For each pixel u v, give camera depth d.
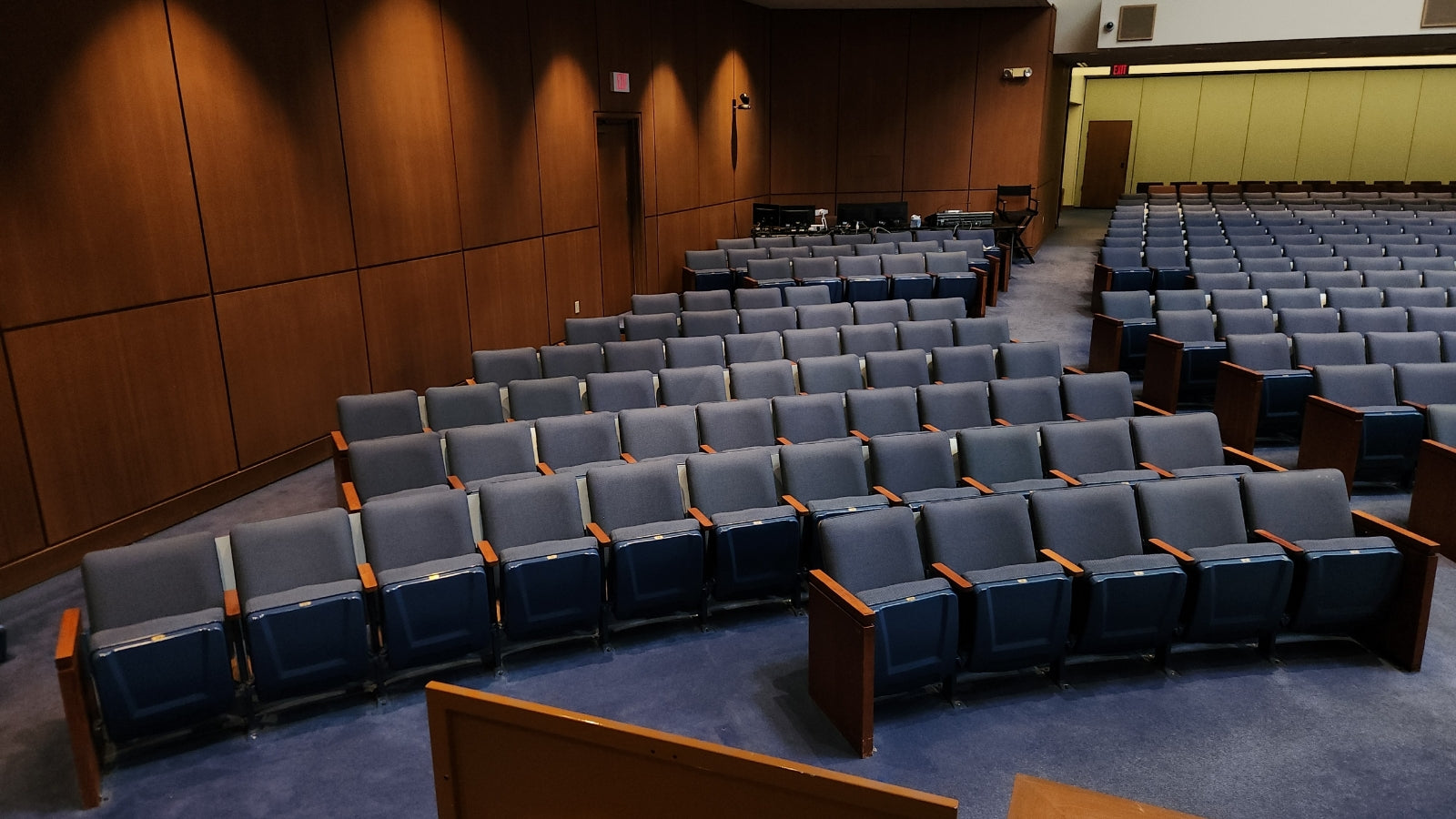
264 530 3.90
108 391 5.11
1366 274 8.64
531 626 4.00
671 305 8.22
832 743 3.57
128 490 5.27
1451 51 14.77
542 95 8.78
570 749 1.54
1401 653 4.09
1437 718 3.74
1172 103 21.20
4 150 4.51
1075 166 22.22
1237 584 3.96
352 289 6.77
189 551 3.74
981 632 3.73
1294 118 20.53
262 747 3.57
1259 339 6.92
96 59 4.89
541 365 6.57
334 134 6.48
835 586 3.60
